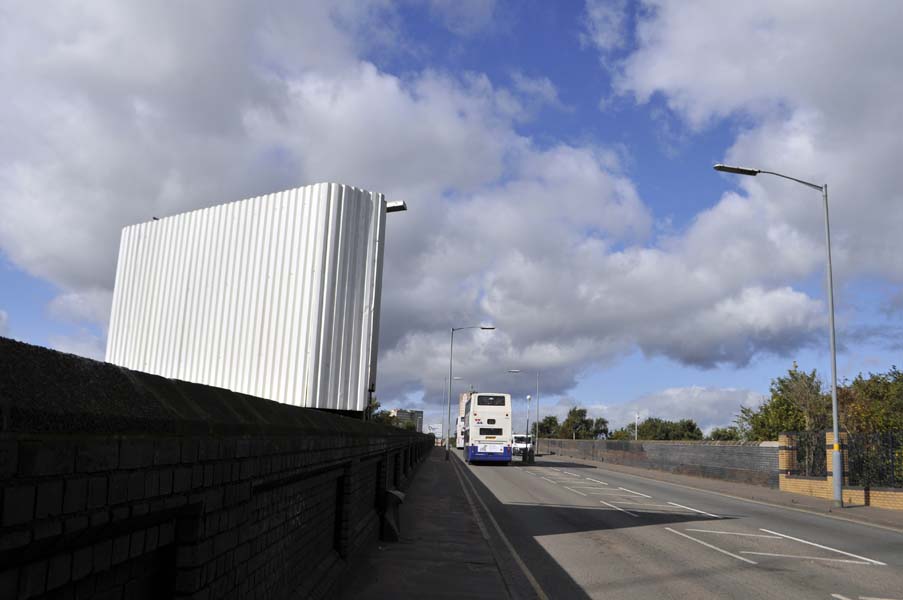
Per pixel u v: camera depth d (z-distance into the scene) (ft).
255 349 34.35
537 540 42.78
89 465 6.73
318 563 21.70
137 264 40.88
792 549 41.32
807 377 116.88
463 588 26.71
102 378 7.82
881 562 37.45
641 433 313.94
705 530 49.08
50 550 6.56
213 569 10.57
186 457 9.08
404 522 45.65
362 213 35.91
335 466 22.80
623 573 32.89
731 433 258.16
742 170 69.36
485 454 143.84
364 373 34.86
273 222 35.45
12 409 5.67
